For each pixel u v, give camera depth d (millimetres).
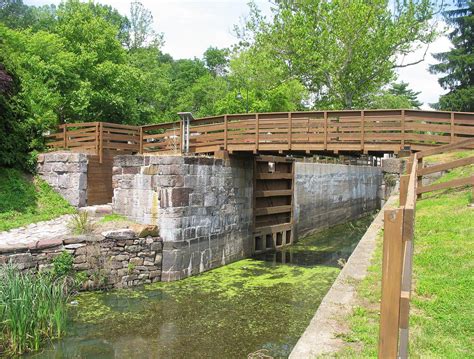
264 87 26844
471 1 36531
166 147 15961
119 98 20297
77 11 21188
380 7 25703
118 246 11430
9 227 11875
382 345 2785
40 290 8148
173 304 10281
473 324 4637
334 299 5672
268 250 17516
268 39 27281
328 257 16453
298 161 20859
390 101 33375
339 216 25891
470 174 12562
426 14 26062
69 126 16703
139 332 8547
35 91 17594
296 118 13586
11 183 14281
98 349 7730
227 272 13609
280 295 11148
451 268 6301
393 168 25531
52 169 15289
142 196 12758
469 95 32750
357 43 25531
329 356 4102
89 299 10477
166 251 12320
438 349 4137
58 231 11680
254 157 16469
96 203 15375
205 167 13508
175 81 41750
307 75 27578
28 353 7500
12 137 15148
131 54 33250
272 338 8320
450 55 35781
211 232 13883
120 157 13289
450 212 9469
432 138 12070
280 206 18594
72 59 19375
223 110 25953
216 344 8023
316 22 26625
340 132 13016
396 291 2754
